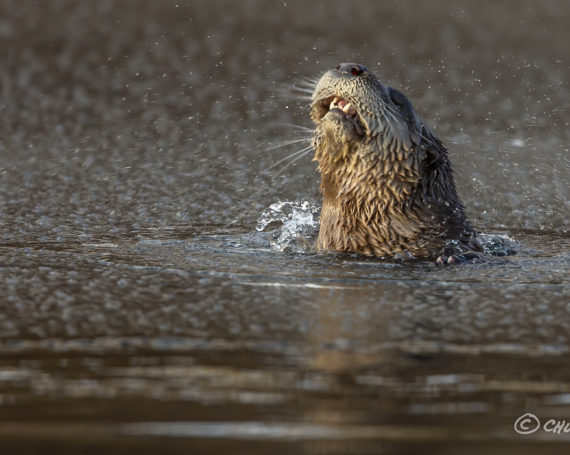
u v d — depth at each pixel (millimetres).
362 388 12352
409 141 22297
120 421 11102
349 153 22266
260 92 45969
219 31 58844
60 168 32781
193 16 62781
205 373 12945
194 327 15383
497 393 12203
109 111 42281
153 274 19375
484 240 23578
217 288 18219
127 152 35562
